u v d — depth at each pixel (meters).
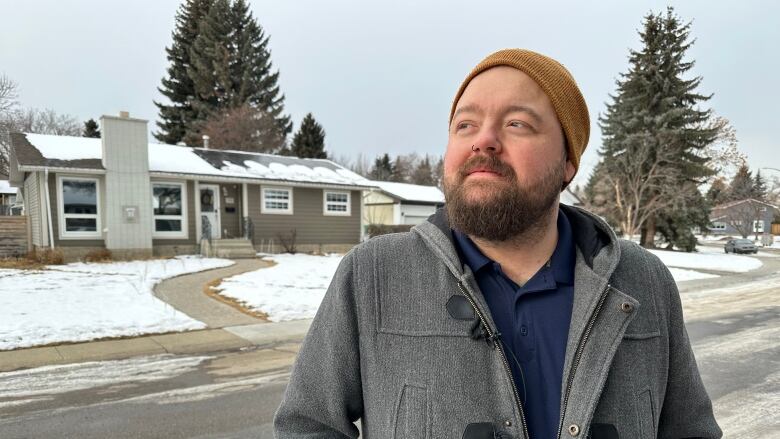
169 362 5.25
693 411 1.16
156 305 7.90
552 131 1.03
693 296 10.88
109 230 13.22
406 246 1.09
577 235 1.12
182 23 37.72
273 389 4.39
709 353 5.59
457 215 1.02
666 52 24.28
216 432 3.44
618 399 0.94
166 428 3.50
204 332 6.54
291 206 17.36
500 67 1.05
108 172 13.16
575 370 0.93
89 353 5.45
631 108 25.30
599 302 0.98
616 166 24.75
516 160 0.99
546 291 1.02
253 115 34.69
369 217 31.50
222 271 12.03
